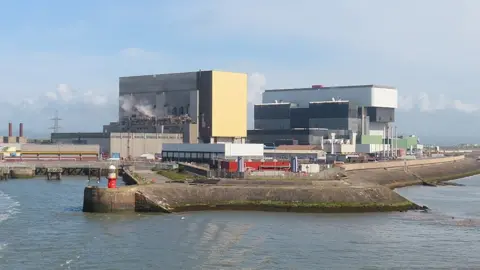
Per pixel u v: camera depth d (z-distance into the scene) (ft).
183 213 287.89
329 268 187.83
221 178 347.97
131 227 248.52
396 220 274.98
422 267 190.80
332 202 301.43
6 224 254.47
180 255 201.57
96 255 200.75
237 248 212.43
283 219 273.54
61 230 241.76
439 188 463.01
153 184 325.01
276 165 393.70
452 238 234.17
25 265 188.14
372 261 197.06
